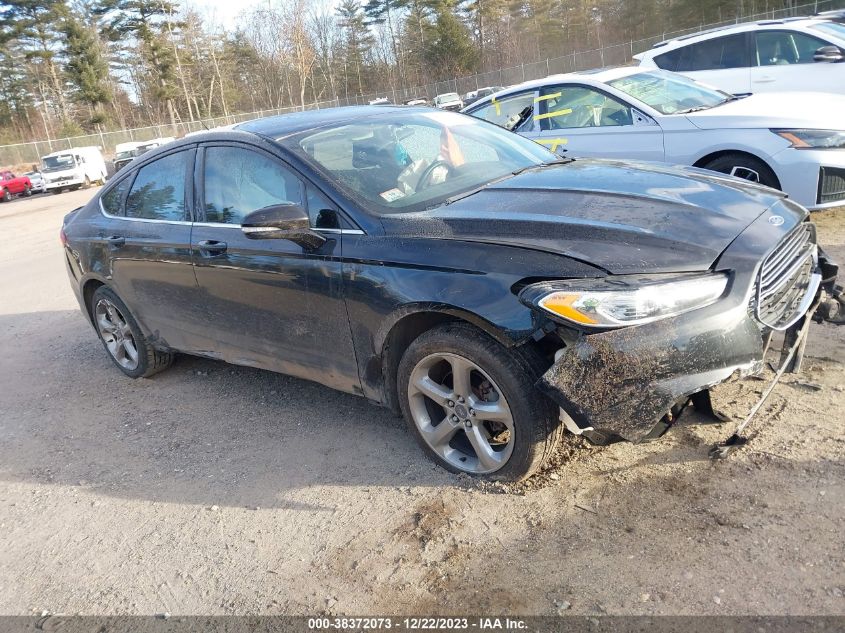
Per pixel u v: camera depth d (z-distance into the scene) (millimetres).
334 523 3150
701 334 2621
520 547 2766
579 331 2658
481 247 2965
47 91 73500
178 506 3537
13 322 7766
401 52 78438
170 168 4551
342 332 3498
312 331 3654
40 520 3637
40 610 2939
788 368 3264
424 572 2736
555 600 2475
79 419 4867
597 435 2881
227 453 3998
